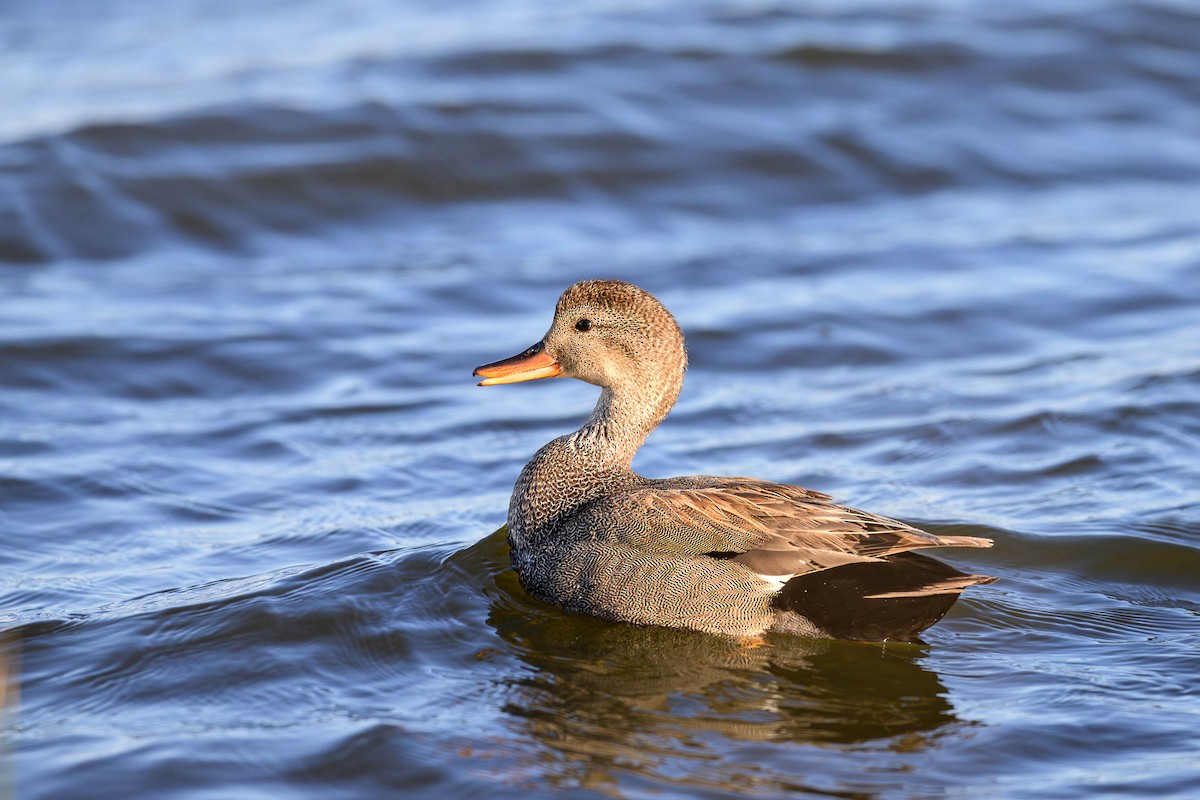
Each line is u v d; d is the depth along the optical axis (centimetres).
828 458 1362
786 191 2173
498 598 1046
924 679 925
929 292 1833
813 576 952
